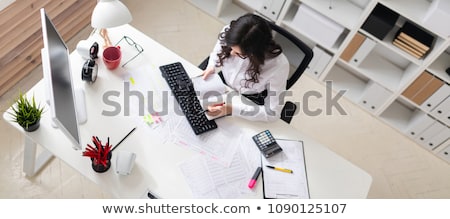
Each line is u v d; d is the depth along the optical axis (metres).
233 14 3.14
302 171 1.54
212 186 1.44
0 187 2.02
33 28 2.26
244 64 1.72
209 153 1.52
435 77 2.31
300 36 2.93
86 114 1.53
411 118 2.80
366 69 2.62
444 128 2.51
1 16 2.02
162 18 3.02
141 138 1.52
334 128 2.69
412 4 2.17
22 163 2.12
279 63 1.62
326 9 2.43
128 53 1.76
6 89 2.34
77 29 2.68
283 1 2.58
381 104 2.71
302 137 1.65
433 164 2.66
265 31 1.44
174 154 1.50
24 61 2.34
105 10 1.42
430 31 2.25
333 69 2.96
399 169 2.59
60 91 1.23
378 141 2.71
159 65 1.75
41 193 2.04
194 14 3.12
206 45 2.95
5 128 2.23
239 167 1.51
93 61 1.62
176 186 1.42
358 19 2.32
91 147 1.34
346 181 1.55
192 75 1.76
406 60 2.61
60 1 2.35
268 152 1.54
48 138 1.45
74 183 2.11
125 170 1.37
